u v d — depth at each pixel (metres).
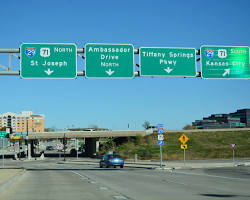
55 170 35.25
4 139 41.41
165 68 26.20
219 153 72.50
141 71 25.89
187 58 26.59
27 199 12.40
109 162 39.50
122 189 15.60
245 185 16.98
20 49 24.73
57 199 12.32
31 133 94.62
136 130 99.69
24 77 24.62
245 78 27.30
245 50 27.52
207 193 13.67
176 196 12.82
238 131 105.31
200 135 102.00
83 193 14.13
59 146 92.62
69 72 25.06
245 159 54.50
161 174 26.33
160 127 35.75
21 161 84.44
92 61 25.41
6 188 16.28
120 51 25.75
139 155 72.06
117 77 25.58
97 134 96.25
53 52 25.02
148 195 13.24
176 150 83.69
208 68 26.91
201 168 34.56
